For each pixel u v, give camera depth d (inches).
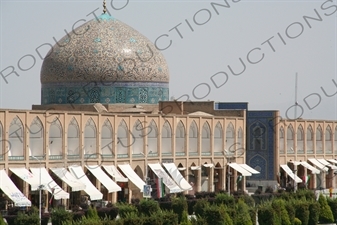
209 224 4808.1
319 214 5374.0
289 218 5137.8
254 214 5014.8
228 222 4822.8
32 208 5088.6
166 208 5315.0
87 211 4867.1
